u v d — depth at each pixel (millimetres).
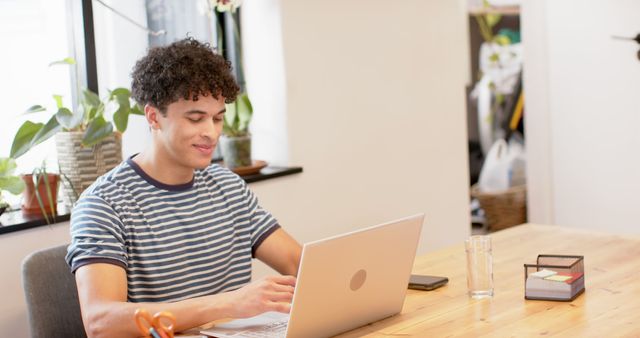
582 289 1979
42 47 2973
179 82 1924
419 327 1792
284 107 3367
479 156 5461
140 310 1552
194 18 3385
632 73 4363
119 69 3154
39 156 2975
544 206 4785
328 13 3480
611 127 4484
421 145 3898
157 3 3262
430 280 2121
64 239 2723
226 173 2260
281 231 2285
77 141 2756
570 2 4535
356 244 1706
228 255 2182
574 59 4570
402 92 3793
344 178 3580
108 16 3113
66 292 2158
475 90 5410
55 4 2986
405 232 1823
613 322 1736
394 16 3738
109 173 2096
